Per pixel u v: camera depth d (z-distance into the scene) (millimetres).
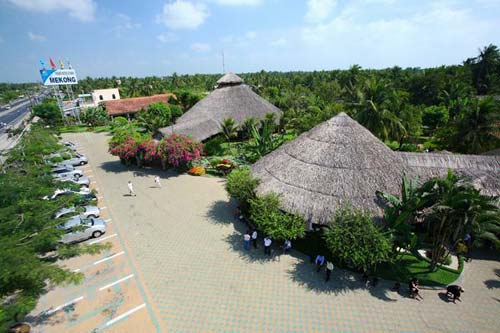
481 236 14617
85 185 30297
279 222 17359
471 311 13859
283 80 133500
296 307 14195
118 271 17062
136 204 26359
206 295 15062
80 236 19969
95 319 13562
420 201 14961
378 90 38250
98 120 70125
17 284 10586
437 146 37531
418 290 14961
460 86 64188
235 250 19031
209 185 30859
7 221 12477
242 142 47250
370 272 16438
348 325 13117
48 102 74562
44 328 13039
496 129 31688
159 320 13484
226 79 51438
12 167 23750
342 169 18797
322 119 41188
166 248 19391
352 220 15016
